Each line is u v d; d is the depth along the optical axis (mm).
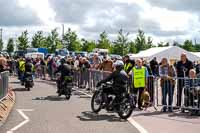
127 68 15383
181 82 12922
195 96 12297
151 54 39656
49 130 9656
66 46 73875
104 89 12430
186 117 11867
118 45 72625
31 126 10180
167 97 14391
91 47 77188
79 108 13875
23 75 21906
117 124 10664
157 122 10969
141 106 13656
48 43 77438
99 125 10461
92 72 20734
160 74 13445
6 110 12805
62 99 16812
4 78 14281
